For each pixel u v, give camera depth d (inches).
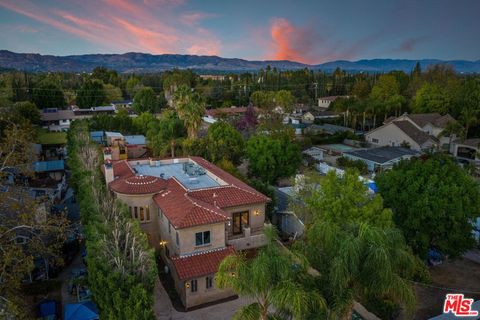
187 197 1095.6
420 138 2733.8
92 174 1334.9
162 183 1209.4
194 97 2266.2
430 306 888.9
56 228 911.7
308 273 611.8
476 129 2957.7
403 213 1138.0
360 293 581.3
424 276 928.3
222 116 3548.2
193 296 934.4
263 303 579.5
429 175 1130.7
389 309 844.0
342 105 4284.0
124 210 1028.5
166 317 902.4
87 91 4638.3
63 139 2844.5
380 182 1222.3
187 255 986.1
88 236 925.8
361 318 865.5
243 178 1601.9
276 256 569.6
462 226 1088.2
